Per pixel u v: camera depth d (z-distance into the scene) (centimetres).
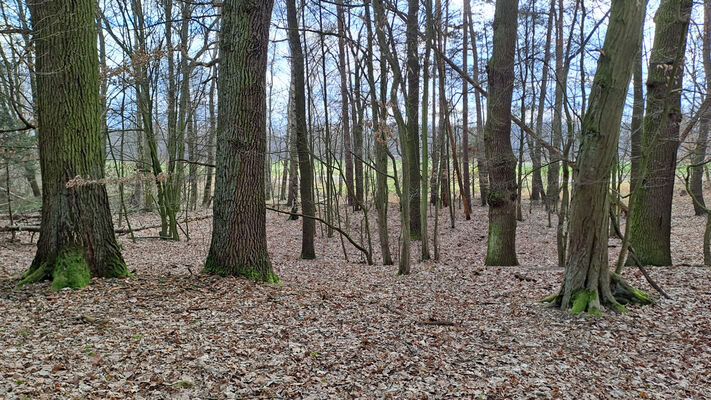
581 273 691
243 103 799
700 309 670
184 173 1930
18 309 593
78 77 716
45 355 460
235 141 808
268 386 446
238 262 827
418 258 1438
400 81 1112
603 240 685
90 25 728
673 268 922
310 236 1487
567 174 1074
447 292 869
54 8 691
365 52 1152
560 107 1683
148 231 1945
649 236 976
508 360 535
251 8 782
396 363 520
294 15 1357
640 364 523
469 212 2358
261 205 842
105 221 762
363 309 732
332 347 558
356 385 461
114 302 643
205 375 454
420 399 438
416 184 1745
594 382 481
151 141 1534
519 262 1333
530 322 668
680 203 2230
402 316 707
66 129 713
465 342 596
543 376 494
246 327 597
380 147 1219
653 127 931
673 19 876
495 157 1185
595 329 623
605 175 661
